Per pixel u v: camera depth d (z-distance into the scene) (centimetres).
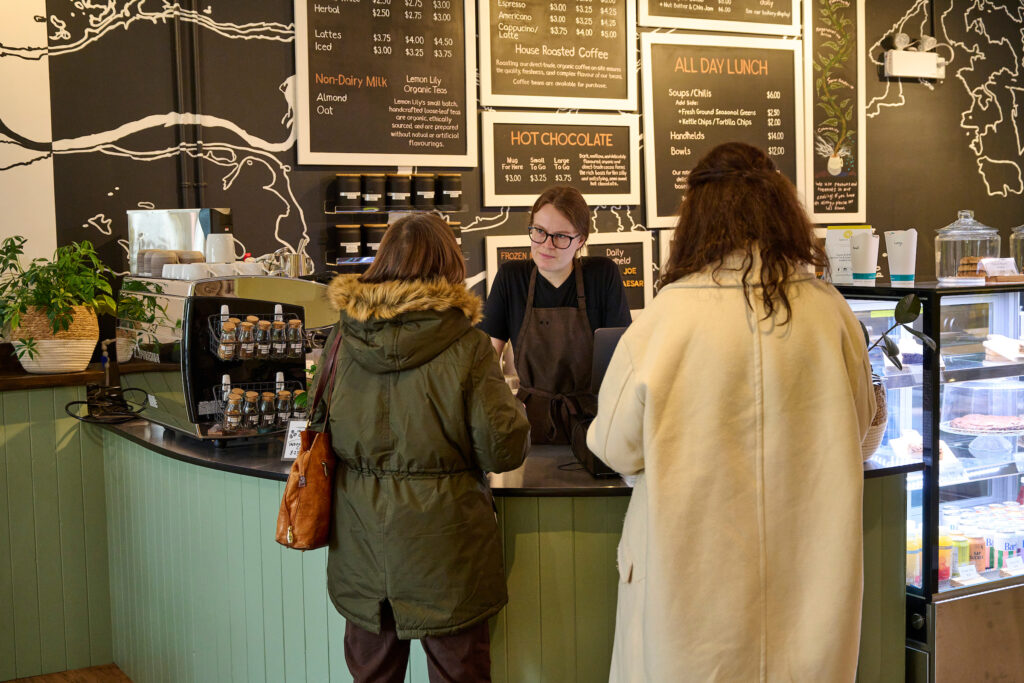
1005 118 524
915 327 254
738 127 458
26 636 335
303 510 210
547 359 277
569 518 228
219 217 326
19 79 330
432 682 216
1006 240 530
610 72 431
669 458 174
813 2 470
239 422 266
